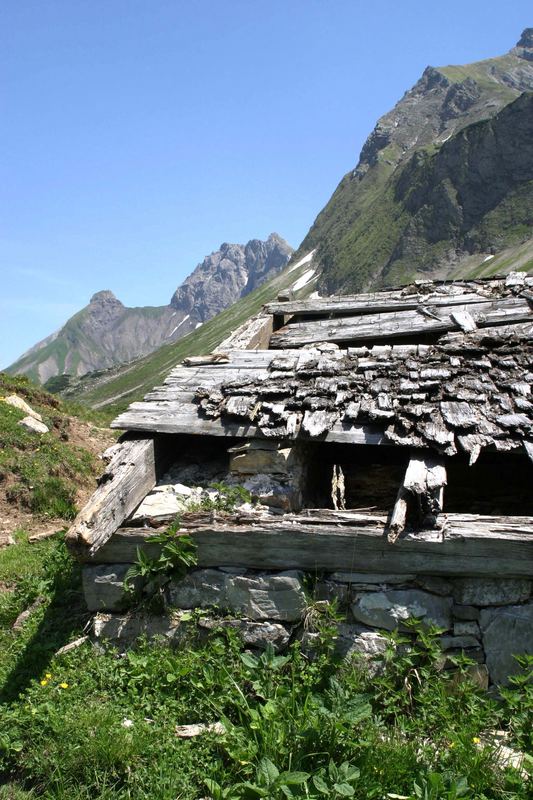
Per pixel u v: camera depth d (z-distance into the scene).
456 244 127.25
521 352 6.37
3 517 8.91
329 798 3.75
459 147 134.62
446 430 5.31
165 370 130.88
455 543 4.87
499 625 4.95
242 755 4.11
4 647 5.80
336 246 156.25
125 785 4.09
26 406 12.12
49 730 4.45
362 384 6.02
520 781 3.91
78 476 10.25
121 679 5.04
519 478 7.09
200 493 5.95
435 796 3.71
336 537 5.09
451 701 4.68
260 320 9.33
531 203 121.25
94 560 5.53
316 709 4.40
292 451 5.80
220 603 5.30
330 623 5.07
